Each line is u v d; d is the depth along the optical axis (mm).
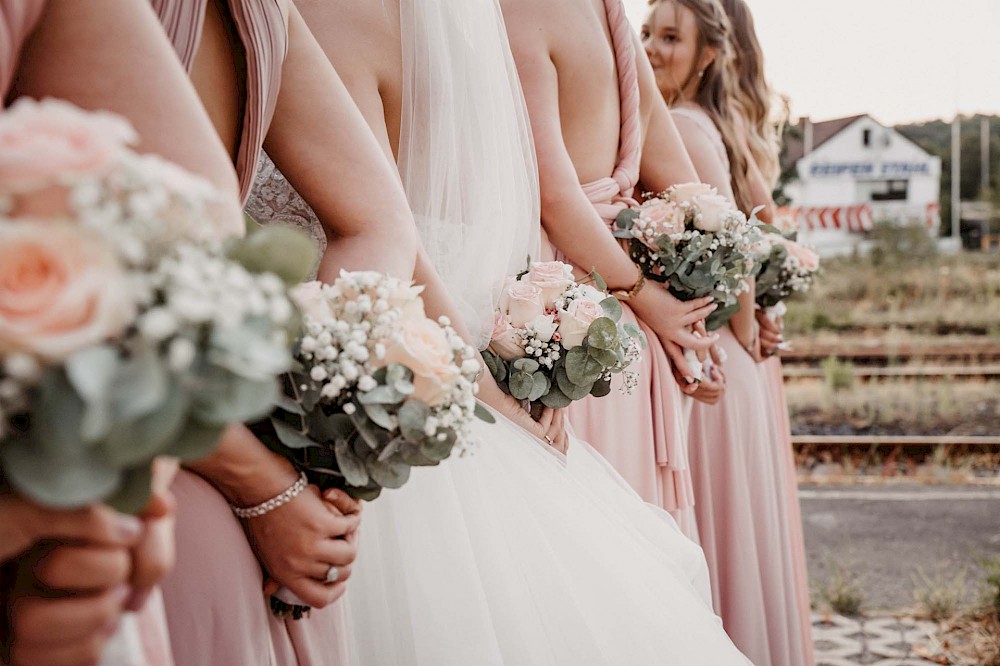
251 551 1249
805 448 7043
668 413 2578
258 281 776
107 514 793
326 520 1230
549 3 2338
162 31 1092
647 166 2830
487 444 1790
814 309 11086
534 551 1723
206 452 748
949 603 4371
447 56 1883
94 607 813
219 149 1079
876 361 9664
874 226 13094
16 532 771
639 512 2133
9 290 627
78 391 659
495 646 1562
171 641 1178
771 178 3715
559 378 1971
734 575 2996
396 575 1602
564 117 2412
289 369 1190
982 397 8242
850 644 4066
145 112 1007
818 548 5273
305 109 1450
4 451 690
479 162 1922
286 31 1396
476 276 1917
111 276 650
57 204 665
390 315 1217
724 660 1827
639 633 1745
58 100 982
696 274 2525
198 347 710
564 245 2400
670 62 3297
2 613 849
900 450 6902
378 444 1231
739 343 3146
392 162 1831
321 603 1252
